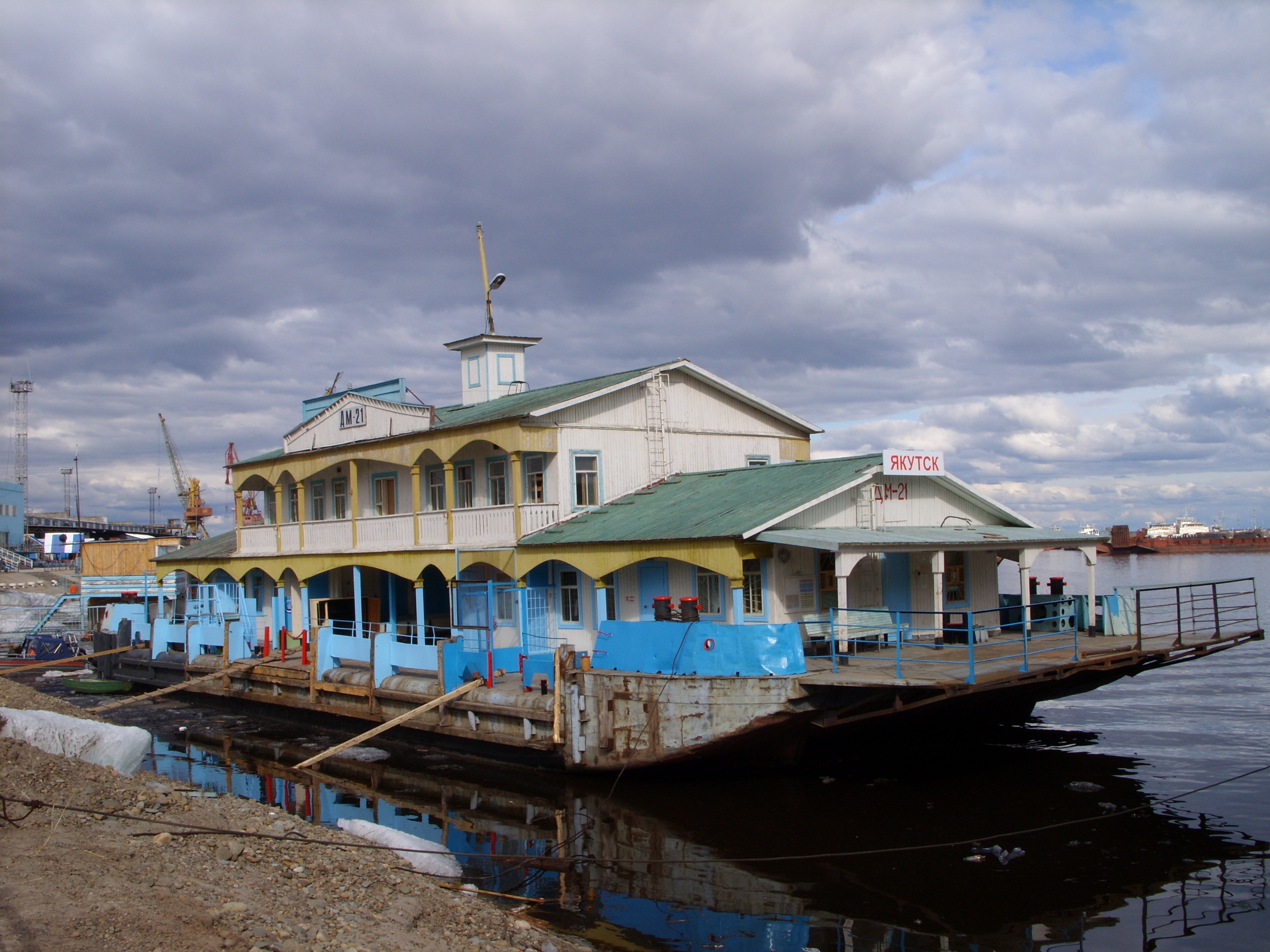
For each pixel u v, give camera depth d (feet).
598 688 70.03
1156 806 62.39
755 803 63.93
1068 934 44.55
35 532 395.96
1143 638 77.66
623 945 44.01
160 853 38.68
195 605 137.90
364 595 119.55
